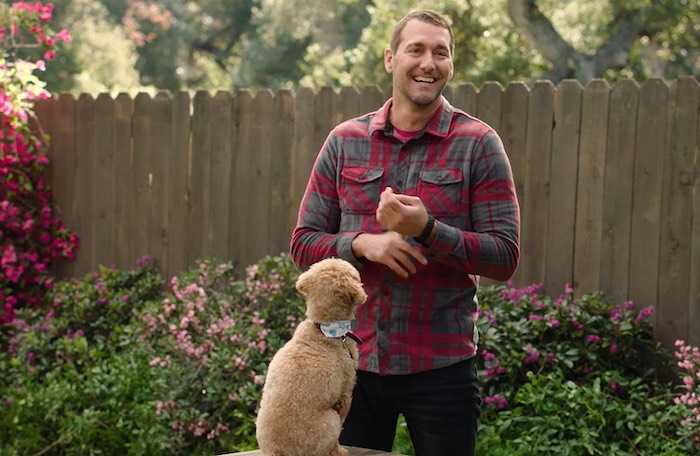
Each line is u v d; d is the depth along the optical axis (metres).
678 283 5.80
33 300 7.87
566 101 6.08
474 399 3.10
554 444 5.06
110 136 7.77
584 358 5.62
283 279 6.26
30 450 5.97
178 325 6.19
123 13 25.23
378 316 3.05
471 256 2.88
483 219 3.00
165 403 5.65
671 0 12.52
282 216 7.03
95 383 6.07
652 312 5.77
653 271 5.86
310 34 23.92
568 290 5.95
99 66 17.84
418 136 3.04
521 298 5.90
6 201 7.68
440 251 2.86
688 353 5.68
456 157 3.02
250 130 7.14
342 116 6.76
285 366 2.63
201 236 7.38
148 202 7.61
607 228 5.99
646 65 15.87
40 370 6.60
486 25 11.52
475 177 3.01
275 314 6.16
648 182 5.86
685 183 5.76
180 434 5.61
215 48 29.42
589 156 6.03
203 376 5.75
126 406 5.98
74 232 7.95
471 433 3.08
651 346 5.81
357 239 2.95
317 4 22.97
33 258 7.82
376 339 3.05
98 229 7.85
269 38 24.38
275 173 7.04
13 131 7.71
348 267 2.71
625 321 5.68
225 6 28.80
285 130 6.99
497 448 5.04
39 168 7.96
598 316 5.73
